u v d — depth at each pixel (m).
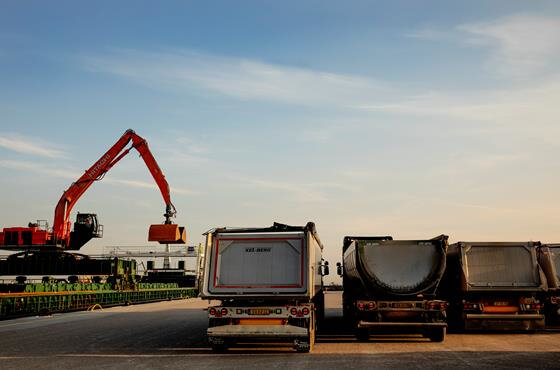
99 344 12.99
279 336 11.28
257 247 11.94
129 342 13.40
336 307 31.59
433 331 13.01
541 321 14.29
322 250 16.84
